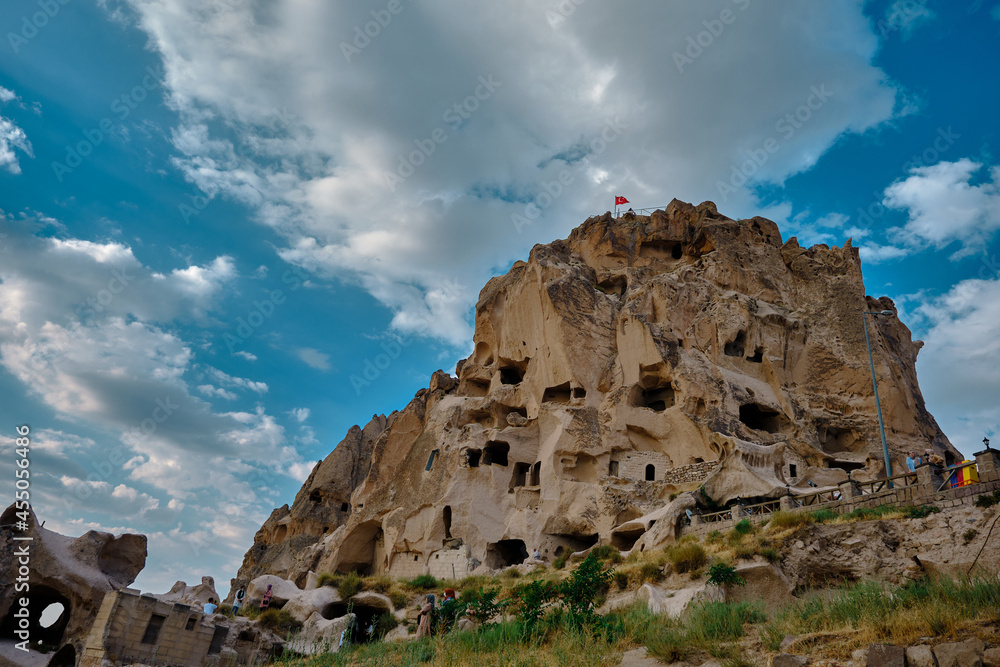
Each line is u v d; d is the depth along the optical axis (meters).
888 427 39.53
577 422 41.19
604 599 23.09
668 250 52.88
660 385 42.06
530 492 41.31
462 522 40.69
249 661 22.23
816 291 45.88
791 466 35.00
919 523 18.59
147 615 18.88
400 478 48.88
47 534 24.89
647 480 38.56
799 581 19.45
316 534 67.75
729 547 22.14
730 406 38.06
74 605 24.06
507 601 23.05
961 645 9.23
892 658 9.56
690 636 13.58
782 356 42.69
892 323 48.09
